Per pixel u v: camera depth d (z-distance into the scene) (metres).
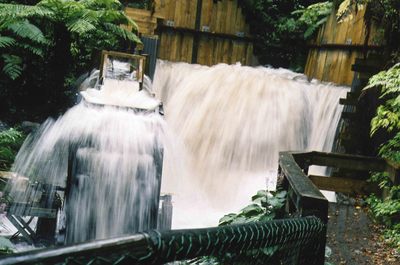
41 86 11.48
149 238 1.23
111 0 11.69
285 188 5.21
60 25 10.98
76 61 12.13
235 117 13.69
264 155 13.35
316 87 13.74
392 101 7.37
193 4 16.06
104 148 7.71
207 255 1.48
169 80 15.02
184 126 13.95
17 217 7.27
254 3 16.73
